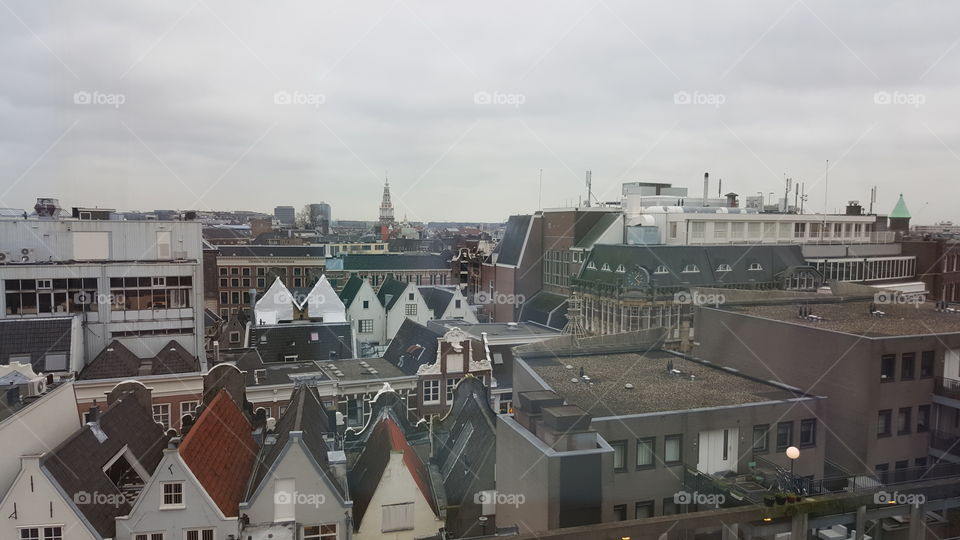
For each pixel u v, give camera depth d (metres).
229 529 23.89
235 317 59.44
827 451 27.02
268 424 36.22
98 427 27.31
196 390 39.97
